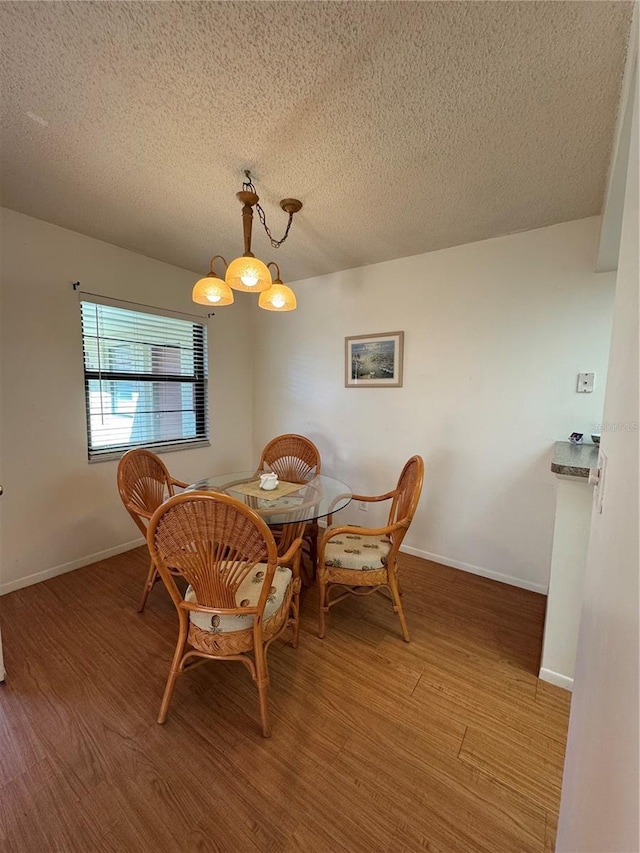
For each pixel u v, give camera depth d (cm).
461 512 259
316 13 96
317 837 102
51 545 239
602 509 81
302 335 333
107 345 265
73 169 167
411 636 187
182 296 308
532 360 227
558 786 116
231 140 146
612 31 98
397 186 177
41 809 108
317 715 140
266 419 368
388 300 280
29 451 227
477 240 238
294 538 204
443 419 262
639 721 40
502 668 166
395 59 109
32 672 159
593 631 77
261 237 239
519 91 120
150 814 107
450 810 109
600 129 136
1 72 113
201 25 99
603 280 204
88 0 93
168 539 123
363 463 305
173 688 136
